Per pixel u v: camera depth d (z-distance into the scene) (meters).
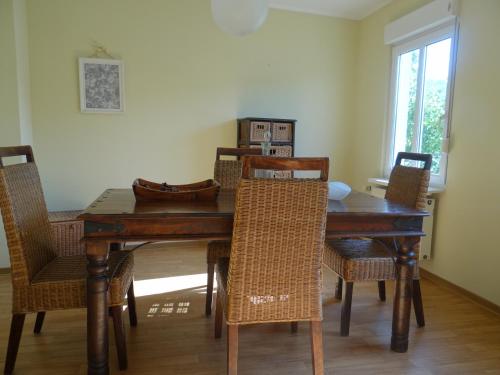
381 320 2.25
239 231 1.41
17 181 1.65
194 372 1.72
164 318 2.23
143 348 1.90
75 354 1.84
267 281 1.48
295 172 4.05
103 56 3.29
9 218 1.56
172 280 2.82
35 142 3.20
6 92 2.79
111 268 1.77
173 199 1.92
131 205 1.76
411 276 1.89
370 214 1.75
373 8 3.71
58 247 2.76
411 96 3.33
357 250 2.13
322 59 3.93
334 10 3.79
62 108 3.24
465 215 2.67
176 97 3.52
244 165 1.36
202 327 2.13
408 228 1.83
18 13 2.87
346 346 1.96
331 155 4.10
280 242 1.45
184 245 3.68
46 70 3.16
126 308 2.36
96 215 1.52
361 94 4.00
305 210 1.43
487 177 2.49
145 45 3.38
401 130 3.48
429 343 2.01
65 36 3.18
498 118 2.40
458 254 2.73
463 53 2.68
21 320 1.65
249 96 3.72
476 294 2.56
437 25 2.93
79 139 3.31
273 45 3.75
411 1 3.24
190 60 3.52
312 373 1.73
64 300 1.64
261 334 2.07
